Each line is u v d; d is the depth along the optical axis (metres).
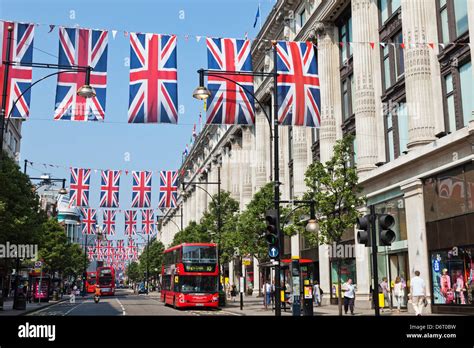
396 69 28.75
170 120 21.42
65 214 123.12
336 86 36.22
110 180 40.84
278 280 18.89
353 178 23.45
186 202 97.12
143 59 21.53
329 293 35.50
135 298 65.00
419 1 25.44
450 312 22.56
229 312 30.86
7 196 31.81
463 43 22.69
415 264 24.78
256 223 35.25
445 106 24.30
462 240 21.84
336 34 36.81
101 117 21.17
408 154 25.39
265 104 52.56
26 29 21.00
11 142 60.97
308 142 40.78
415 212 24.97
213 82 22.89
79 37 21.36
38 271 47.94
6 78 19.80
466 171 21.77
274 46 22.66
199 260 34.72
